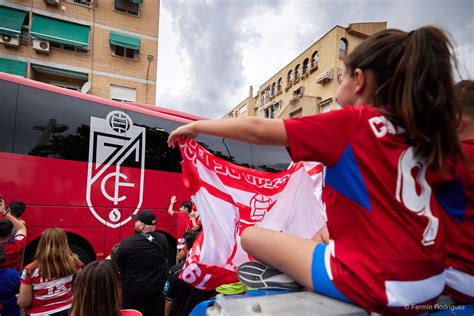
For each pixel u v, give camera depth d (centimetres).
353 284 97
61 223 446
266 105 3350
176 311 314
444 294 129
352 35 2327
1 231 360
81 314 203
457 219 124
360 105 120
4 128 416
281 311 97
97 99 508
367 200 99
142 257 373
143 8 1681
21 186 419
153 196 545
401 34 113
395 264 93
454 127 103
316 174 185
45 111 453
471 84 147
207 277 156
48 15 1420
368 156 100
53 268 300
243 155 651
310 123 102
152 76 1669
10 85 429
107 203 492
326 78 2247
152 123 564
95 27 1538
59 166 452
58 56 1446
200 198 164
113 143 511
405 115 99
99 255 476
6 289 311
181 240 540
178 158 587
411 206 98
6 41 1311
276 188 185
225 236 165
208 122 123
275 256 119
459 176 117
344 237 105
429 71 99
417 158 102
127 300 363
